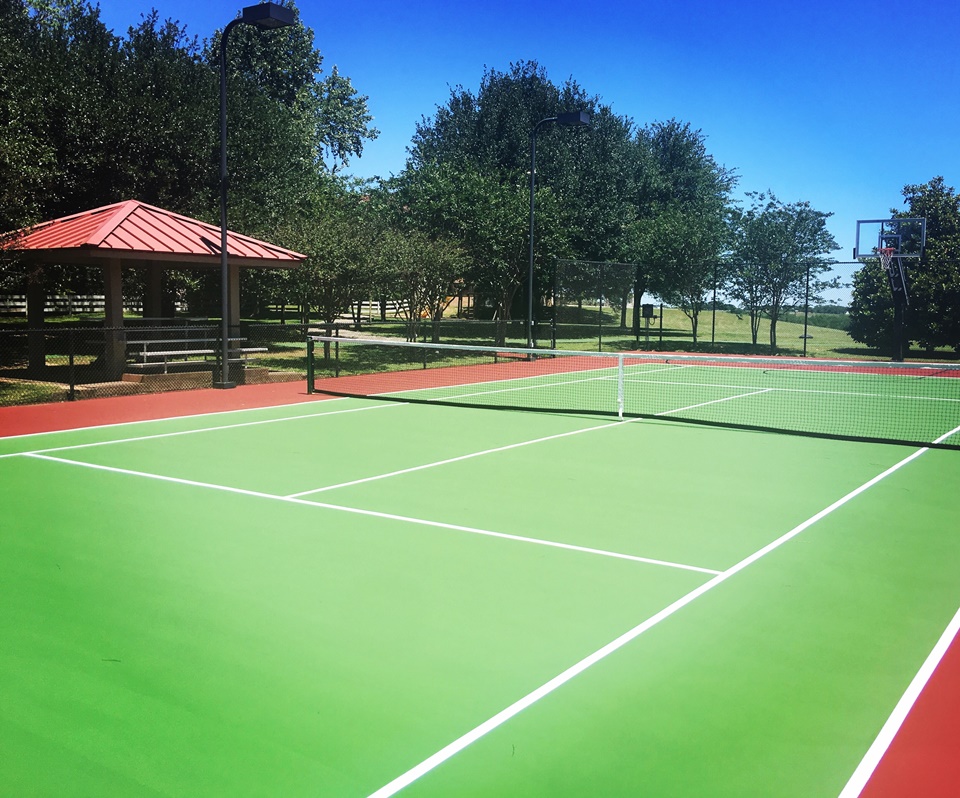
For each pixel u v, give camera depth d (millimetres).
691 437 14078
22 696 4738
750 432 14680
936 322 32344
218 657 5273
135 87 25891
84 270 26141
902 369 29359
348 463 11508
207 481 10312
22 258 18812
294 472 10875
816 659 5289
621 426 15250
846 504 9438
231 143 27406
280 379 22234
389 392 20359
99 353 22984
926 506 9367
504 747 4211
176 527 8250
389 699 4719
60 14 30953
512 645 5477
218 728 4391
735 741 4285
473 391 21031
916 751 4195
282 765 4035
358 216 28109
